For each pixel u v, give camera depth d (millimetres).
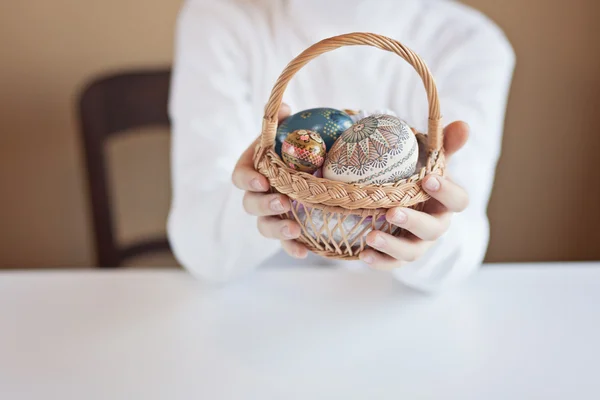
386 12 806
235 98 811
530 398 537
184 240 717
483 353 589
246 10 839
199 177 757
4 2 1081
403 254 510
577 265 732
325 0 793
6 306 659
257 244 703
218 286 699
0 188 1201
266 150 509
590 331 621
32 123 1159
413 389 546
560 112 1149
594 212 1219
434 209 564
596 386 550
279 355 588
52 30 1104
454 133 562
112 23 1104
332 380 557
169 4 1095
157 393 543
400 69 804
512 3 1082
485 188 763
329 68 792
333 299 673
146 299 673
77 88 1141
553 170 1193
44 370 570
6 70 1124
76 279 708
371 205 470
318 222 497
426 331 621
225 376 562
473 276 712
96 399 537
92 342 606
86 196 1218
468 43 819
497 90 815
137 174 1197
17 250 1252
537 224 1237
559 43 1104
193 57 829
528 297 674
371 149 488
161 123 1024
